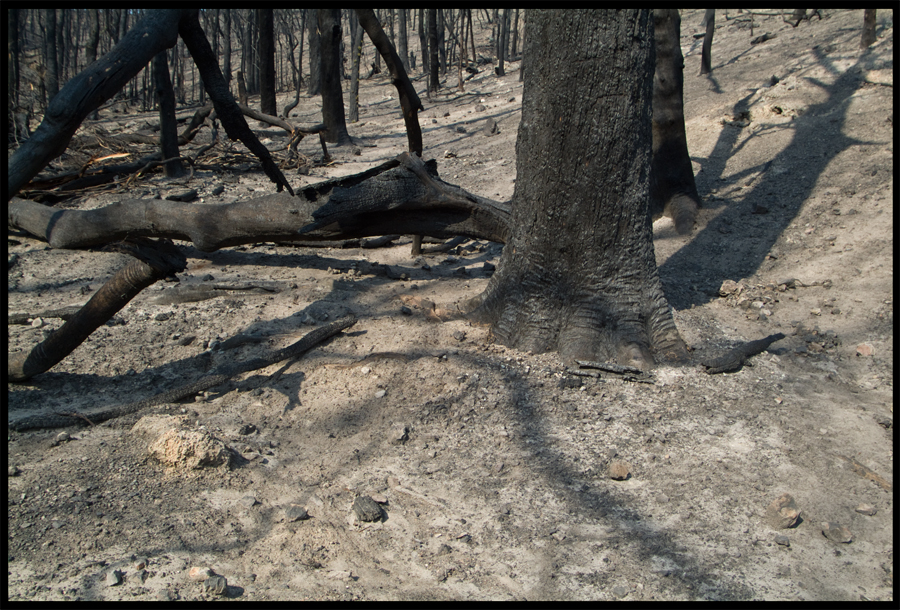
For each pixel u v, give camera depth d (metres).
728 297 5.69
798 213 6.93
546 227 4.46
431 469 3.32
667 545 2.78
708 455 3.44
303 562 2.64
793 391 4.17
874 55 9.28
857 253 5.97
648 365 4.32
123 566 2.55
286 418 3.79
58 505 2.90
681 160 7.49
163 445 3.23
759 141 8.80
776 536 2.84
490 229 5.79
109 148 11.81
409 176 5.52
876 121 8.08
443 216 5.79
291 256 6.89
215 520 2.88
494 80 21.94
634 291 4.52
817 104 9.05
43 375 4.20
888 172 7.06
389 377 4.09
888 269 5.61
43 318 5.09
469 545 2.77
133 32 3.53
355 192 5.30
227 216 5.90
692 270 6.30
